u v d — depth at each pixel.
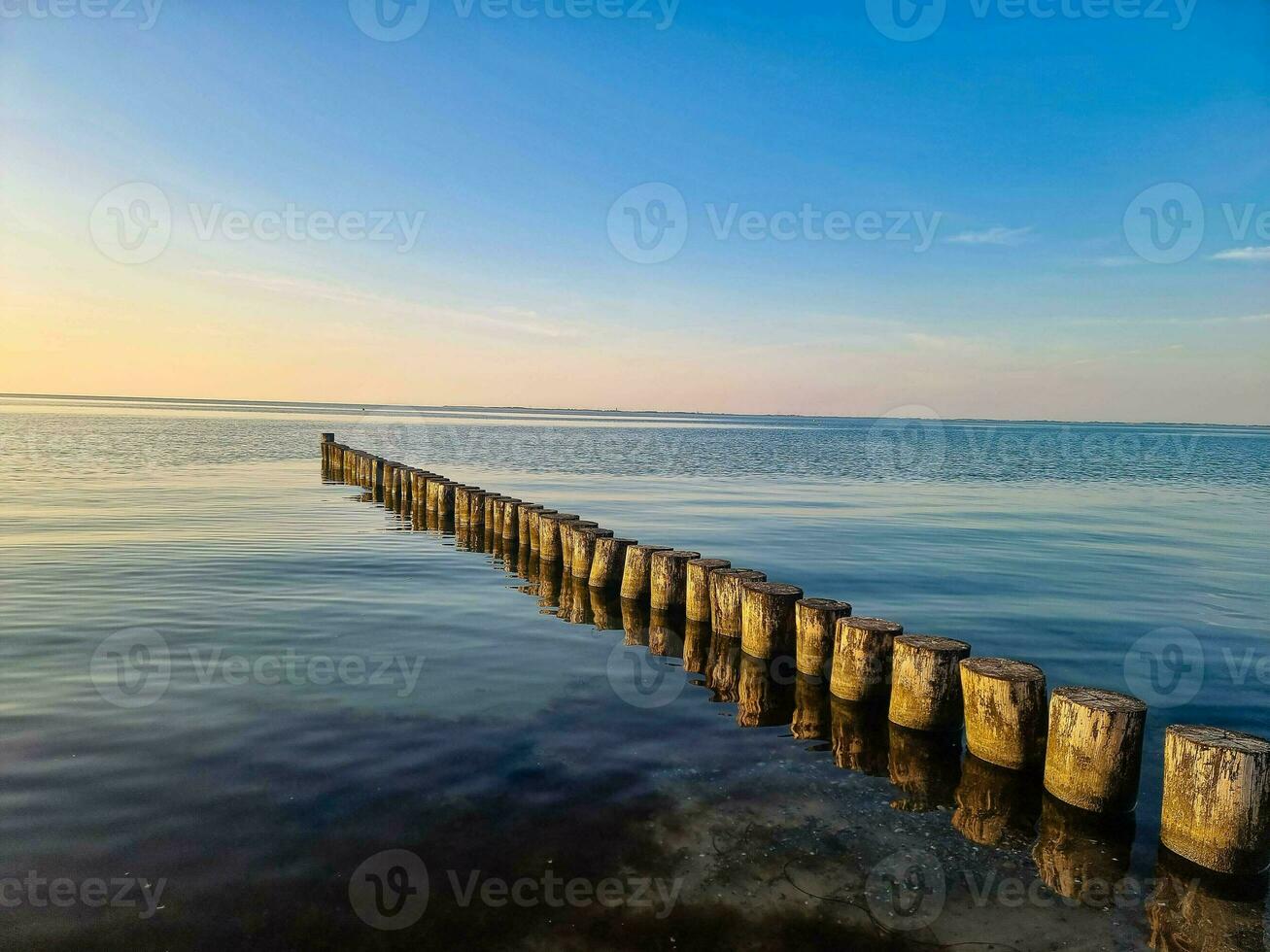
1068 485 34.88
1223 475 43.53
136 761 5.71
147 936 3.79
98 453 37.25
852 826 5.12
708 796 5.48
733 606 9.19
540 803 5.27
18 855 4.47
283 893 4.17
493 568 13.72
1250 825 4.52
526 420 163.00
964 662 6.28
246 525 17.53
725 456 52.47
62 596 10.59
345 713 6.78
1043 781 5.79
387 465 23.08
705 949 3.82
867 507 24.34
